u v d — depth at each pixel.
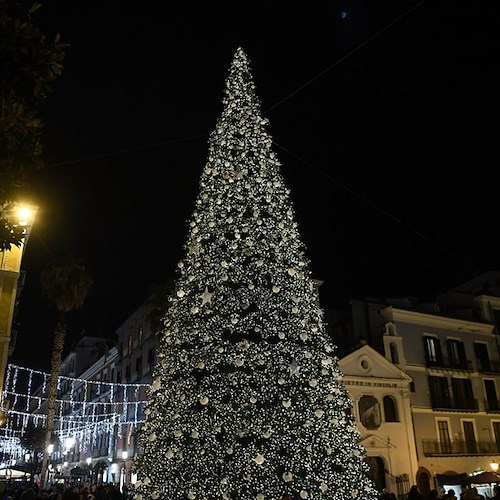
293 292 11.52
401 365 29.98
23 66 5.37
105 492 21.80
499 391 33.25
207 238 11.93
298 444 10.16
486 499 15.68
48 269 28.27
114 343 53.06
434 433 29.62
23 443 44.06
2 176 5.61
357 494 10.44
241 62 14.24
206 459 9.99
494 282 38.94
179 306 11.65
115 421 43.59
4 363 16.39
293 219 12.62
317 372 11.07
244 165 12.61
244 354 10.71
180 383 10.74
